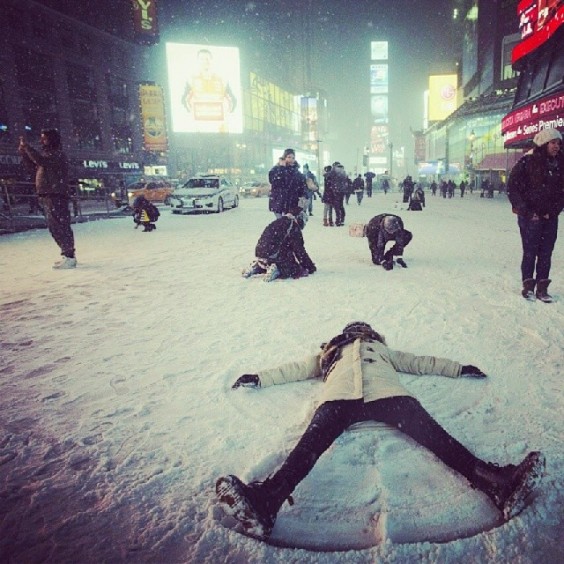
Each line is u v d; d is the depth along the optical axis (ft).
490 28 177.88
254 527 5.75
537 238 16.47
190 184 72.69
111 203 106.11
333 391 7.24
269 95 309.42
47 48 138.51
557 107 50.42
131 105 178.60
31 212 64.85
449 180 115.85
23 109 131.23
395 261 24.47
